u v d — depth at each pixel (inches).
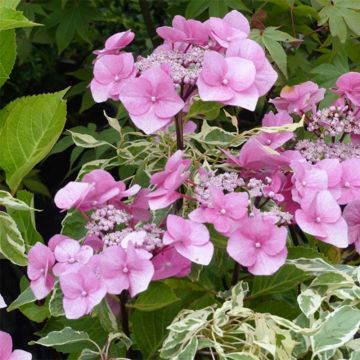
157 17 93.7
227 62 44.2
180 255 43.6
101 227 43.6
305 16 62.9
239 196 43.0
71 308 41.4
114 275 41.5
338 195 45.4
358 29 58.2
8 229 46.3
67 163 80.9
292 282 46.3
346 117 48.7
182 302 47.3
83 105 73.2
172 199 43.6
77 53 92.8
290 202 46.1
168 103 44.1
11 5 46.8
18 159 46.5
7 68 47.3
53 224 74.4
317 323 42.9
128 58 46.0
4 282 63.9
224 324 42.9
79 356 45.8
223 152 47.0
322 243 49.9
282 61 56.3
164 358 44.2
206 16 66.0
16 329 63.9
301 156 47.1
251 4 65.5
